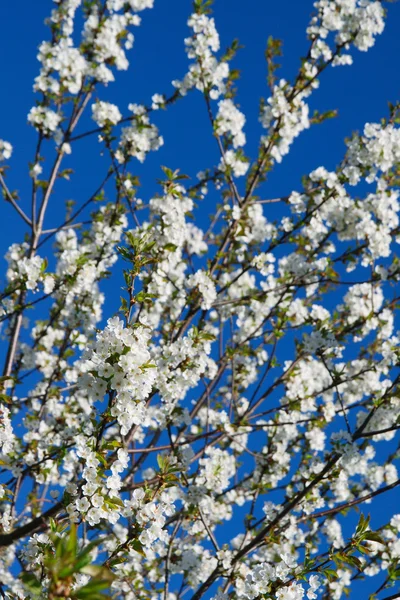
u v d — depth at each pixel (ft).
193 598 21.44
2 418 19.17
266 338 31.22
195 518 23.79
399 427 22.06
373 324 27.07
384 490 21.79
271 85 28.78
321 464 25.32
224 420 25.32
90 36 27.37
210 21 27.84
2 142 26.84
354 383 29.07
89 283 27.02
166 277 25.11
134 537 15.51
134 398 15.14
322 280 27.07
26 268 23.02
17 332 26.14
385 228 27.68
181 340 20.08
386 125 27.96
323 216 28.99
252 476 29.37
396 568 18.03
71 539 8.16
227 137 28.99
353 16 27.99
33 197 26.91
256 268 27.78
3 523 20.27
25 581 8.42
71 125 27.35
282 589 16.47
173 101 28.53
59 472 26.81
